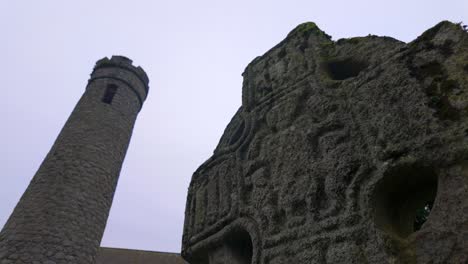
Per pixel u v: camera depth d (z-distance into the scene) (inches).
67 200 458.0
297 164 151.6
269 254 140.5
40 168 500.1
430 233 100.2
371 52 161.0
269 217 149.3
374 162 123.8
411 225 122.8
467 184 98.7
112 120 591.2
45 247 411.5
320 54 180.7
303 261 127.0
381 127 128.0
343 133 140.9
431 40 130.3
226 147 202.4
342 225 122.3
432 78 122.3
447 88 116.7
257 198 160.2
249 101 203.3
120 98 637.9
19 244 407.2
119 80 666.2
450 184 102.5
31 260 397.7
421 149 112.6
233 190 176.6
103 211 495.8
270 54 216.1
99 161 525.3
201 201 195.5
